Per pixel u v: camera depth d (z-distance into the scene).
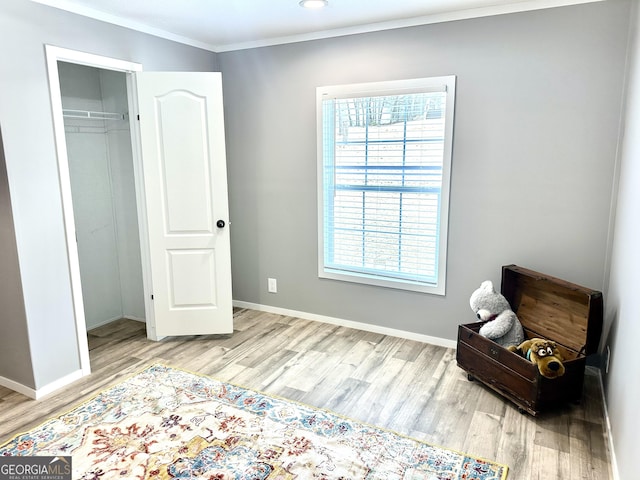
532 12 2.75
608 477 2.01
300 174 3.77
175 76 3.22
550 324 2.72
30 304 2.63
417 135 3.22
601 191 2.73
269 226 4.02
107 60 3.01
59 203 2.75
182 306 3.54
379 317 3.65
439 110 3.12
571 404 2.57
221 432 2.35
